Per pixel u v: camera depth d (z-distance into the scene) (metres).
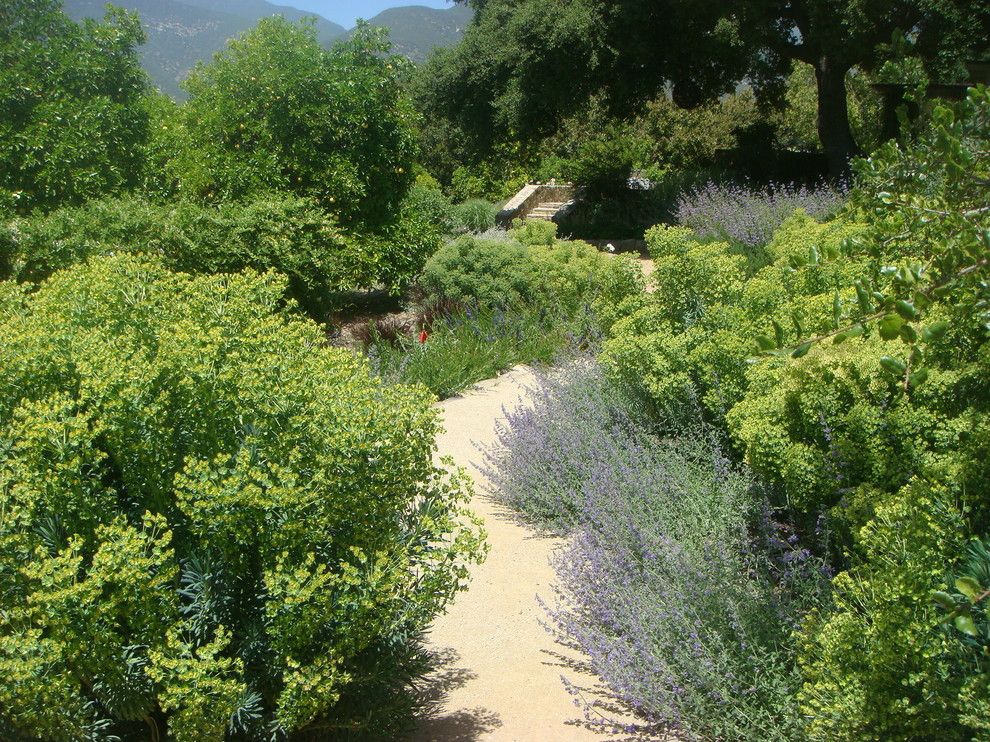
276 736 2.93
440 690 3.61
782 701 3.04
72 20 11.46
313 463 2.94
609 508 4.54
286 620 2.65
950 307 3.18
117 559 2.54
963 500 2.84
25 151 10.59
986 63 14.04
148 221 9.14
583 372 6.75
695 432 5.12
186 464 2.83
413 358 8.72
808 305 4.58
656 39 20.06
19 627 2.66
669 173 24.06
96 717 2.75
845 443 3.53
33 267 8.52
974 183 2.62
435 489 3.25
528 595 4.41
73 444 2.80
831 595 3.25
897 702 2.45
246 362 3.24
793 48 20.11
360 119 11.59
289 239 9.88
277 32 11.59
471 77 22.17
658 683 3.27
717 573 3.58
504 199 29.80
